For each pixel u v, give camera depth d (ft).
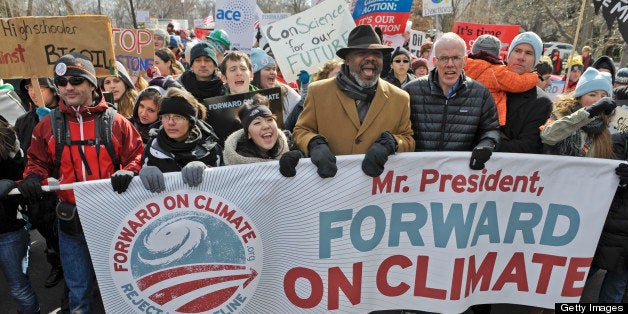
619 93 13.26
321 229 8.60
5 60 11.38
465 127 9.20
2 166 9.35
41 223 9.89
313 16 15.38
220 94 12.91
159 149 8.71
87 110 8.77
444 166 8.61
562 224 9.00
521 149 9.75
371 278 8.96
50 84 12.29
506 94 10.26
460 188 8.72
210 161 8.95
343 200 8.50
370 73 8.46
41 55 11.42
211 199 8.20
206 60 12.60
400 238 8.86
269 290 8.75
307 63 15.49
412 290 9.08
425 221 8.82
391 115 8.77
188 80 12.89
